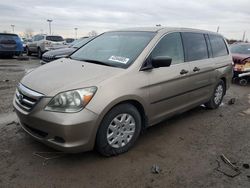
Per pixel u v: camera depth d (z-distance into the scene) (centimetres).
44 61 1011
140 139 410
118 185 292
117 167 326
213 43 552
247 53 974
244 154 376
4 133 404
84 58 423
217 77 548
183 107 459
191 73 452
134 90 344
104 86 317
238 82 974
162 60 360
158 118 404
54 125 296
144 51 379
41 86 321
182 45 451
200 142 410
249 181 310
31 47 1861
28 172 307
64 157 342
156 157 355
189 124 487
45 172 308
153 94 376
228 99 704
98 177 304
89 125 303
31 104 317
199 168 333
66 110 296
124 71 346
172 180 305
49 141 310
